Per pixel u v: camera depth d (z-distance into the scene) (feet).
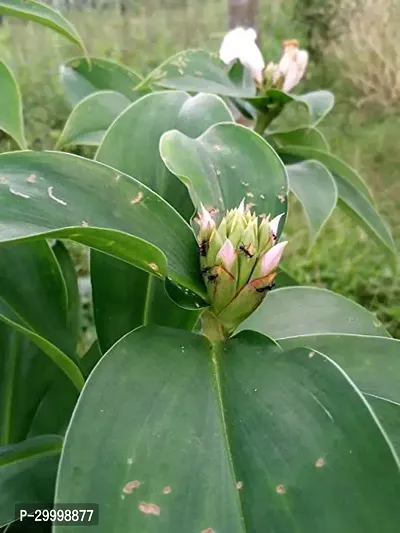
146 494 0.37
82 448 0.38
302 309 0.66
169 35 3.30
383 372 0.53
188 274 0.48
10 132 0.75
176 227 0.50
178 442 0.39
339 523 0.36
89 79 0.94
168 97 0.65
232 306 0.48
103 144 0.61
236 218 0.48
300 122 2.61
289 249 1.98
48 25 0.75
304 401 0.41
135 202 0.48
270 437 0.40
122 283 0.62
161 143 0.54
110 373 0.42
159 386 0.42
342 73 2.97
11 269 0.65
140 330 0.46
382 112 2.88
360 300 1.85
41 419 0.72
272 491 0.38
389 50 2.84
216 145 0.58
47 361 0.73
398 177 2.47
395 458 0.38
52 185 0.45
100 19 3.40
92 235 0.40
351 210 0.91
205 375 0.44
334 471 0.38
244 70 0.87
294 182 0.79
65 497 0.36
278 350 0.45
